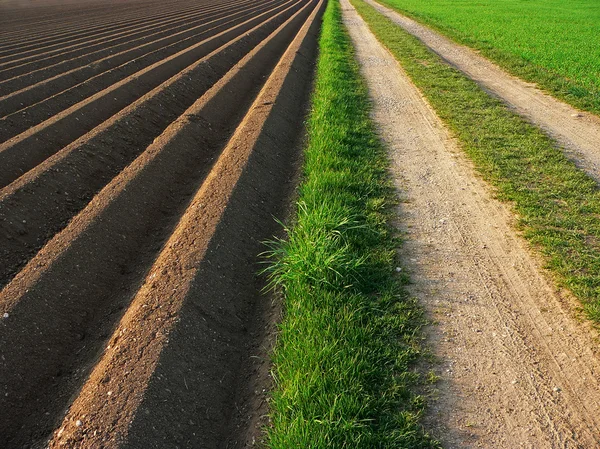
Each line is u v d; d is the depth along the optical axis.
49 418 4.06
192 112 10.34
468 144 8.96
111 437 3.38
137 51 18.45
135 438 3.41
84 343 4.87
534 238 5.95
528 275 5.33
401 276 5.34
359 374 3.93
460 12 35.19
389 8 39.69
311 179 7.32
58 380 4.44
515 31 24.75
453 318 4.74
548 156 8.33
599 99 11.78
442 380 4.05
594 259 5.49
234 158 7.73
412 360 4.23
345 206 6.42
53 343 4.70
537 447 3.48
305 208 6.49
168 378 3.91
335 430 3.43
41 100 12.48
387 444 3.42
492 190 7.25
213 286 5.05
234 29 25.22
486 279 5.29
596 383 4.00
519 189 7.16
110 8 44.78
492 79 14.37
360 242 5.85
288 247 5.57
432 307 4.89
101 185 8.09
